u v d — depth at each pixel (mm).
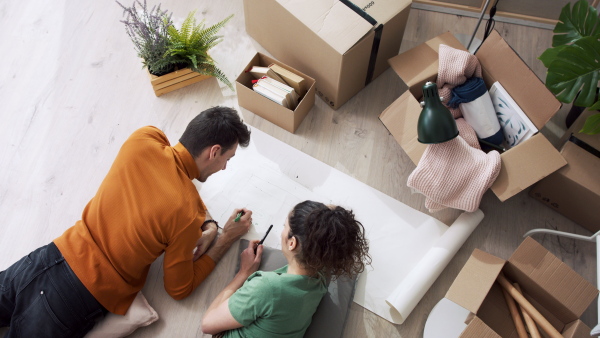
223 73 2133
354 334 1612
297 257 1282
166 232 1372
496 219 1814
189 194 1377
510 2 2172
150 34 1907
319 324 1574
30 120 2033
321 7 1814
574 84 1467
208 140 1372
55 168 1932
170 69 2004
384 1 1848
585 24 1556
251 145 1944
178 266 1478
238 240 1763
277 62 1932
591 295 1402
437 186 1630
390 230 1782
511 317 1539
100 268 1413
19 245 1789
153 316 1591
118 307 1528
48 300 1394
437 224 1792
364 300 1656
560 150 1776
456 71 1724
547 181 1696
